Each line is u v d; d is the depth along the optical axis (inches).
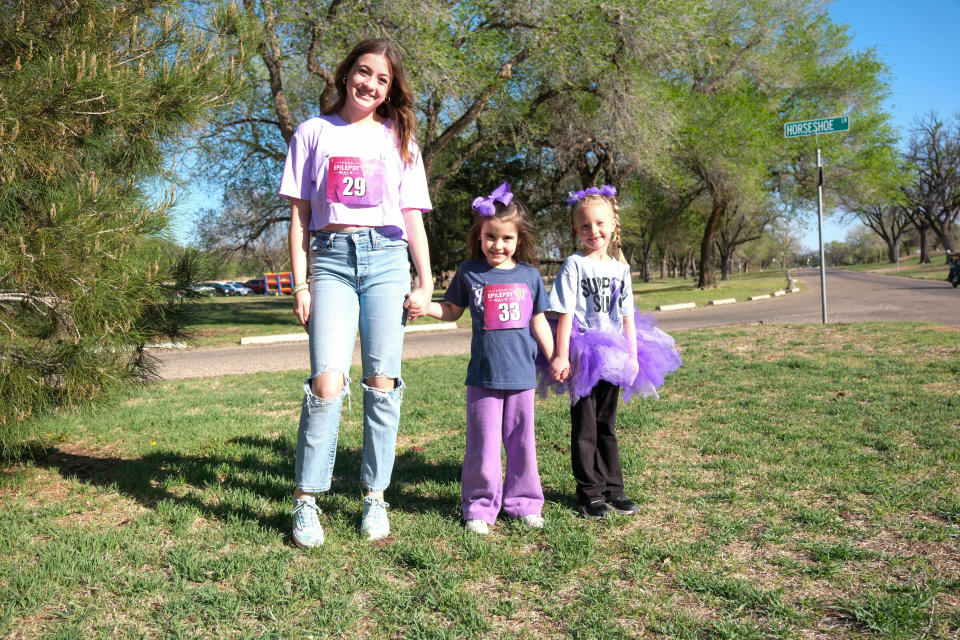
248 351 478.0
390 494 144.3
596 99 802.2
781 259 4065.0
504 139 805.9
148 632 89.7
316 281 117.1
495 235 127.0
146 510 135.9
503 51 664.4
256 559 109.0
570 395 132.5
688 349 353.1
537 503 130.7
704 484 145.1
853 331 386.0
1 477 157.2
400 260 119.3
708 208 1609.3
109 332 132.5
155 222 134.6
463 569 107.1
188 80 143.6
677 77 958.4
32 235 124.0
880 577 101.3
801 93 1182.9
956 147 2421.3
